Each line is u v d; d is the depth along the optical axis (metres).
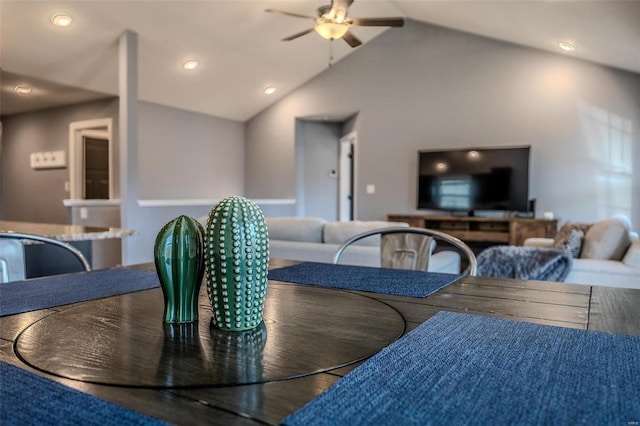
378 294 1.22
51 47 4.67
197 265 0.91
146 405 0.57
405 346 0.79
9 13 4.07
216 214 0.86
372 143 6.98
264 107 7.88
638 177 5.54
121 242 5.26
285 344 0.80
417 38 6.65
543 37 5.34
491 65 6.21
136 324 0.92
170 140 7.03
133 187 4.94
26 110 6.89
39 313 1.01
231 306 0.86
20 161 7.16
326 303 1.11
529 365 0.70
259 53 6.10
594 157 5.72
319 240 3.36
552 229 5.59
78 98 6.12
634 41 4.39
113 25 4.67
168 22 4.91
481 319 0.97
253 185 8.20
